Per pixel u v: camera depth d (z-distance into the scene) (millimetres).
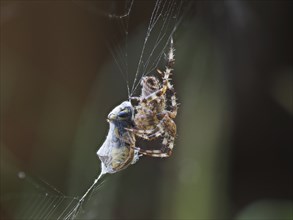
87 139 266
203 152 253
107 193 263
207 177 253
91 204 257
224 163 254
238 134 285
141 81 213
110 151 210
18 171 276
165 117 214
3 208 268
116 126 209
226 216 256
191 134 253
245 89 273
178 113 254
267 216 253
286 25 274
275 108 282
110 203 263
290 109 275
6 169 275
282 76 275
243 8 262
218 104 256
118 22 272
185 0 240
